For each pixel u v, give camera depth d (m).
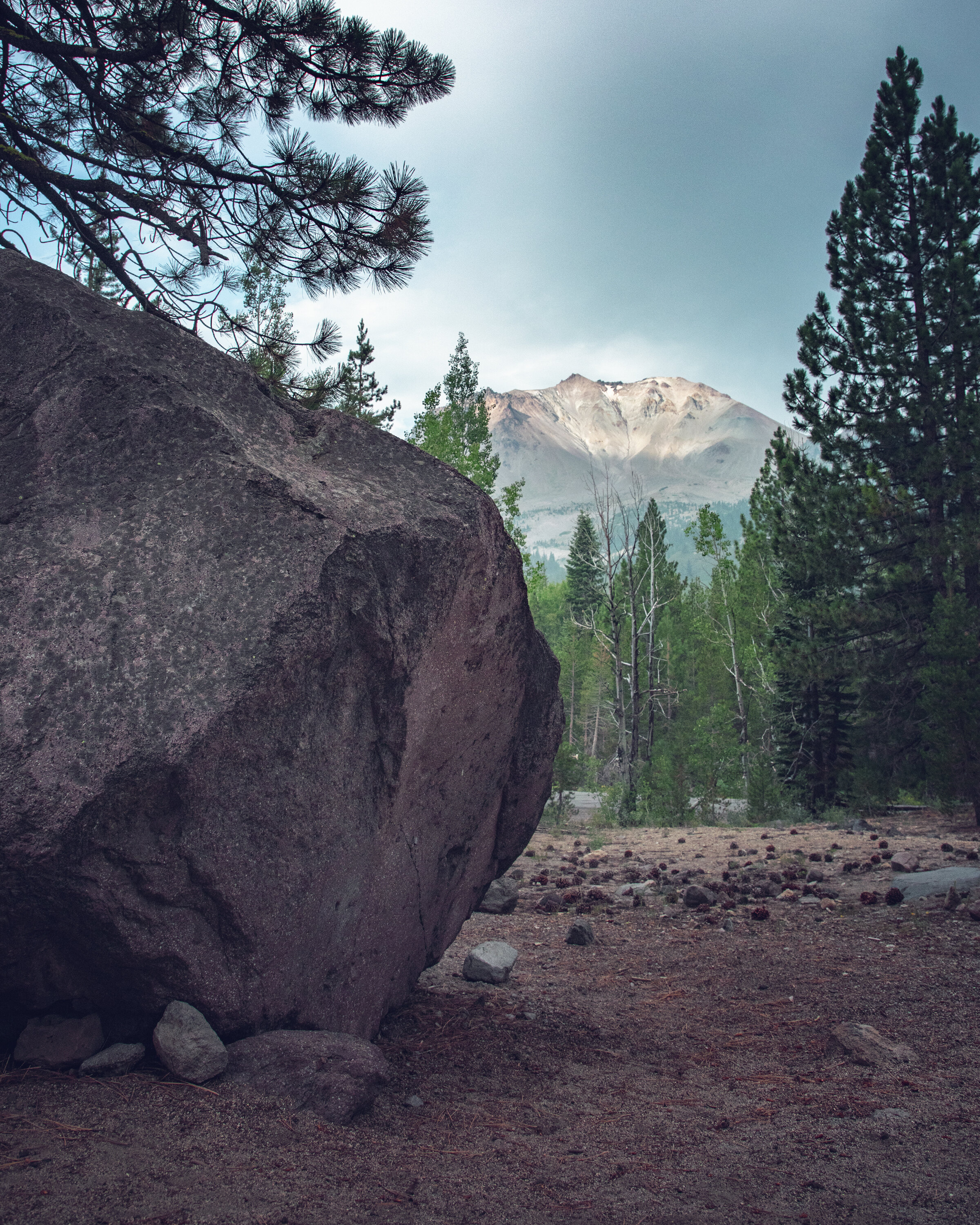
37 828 2.33
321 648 2.87
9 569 2.69
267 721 2.76
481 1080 3.32
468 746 3.99
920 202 20.50
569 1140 2.70
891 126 20.70
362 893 3.37
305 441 3.58
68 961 2.62
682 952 5.95
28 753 2.39
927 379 19.47
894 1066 3.41
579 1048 3.85
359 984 3.46
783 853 11.07
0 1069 2.60
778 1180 2.38
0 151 5.63
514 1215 2.11
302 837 2.93
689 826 18.98
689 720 30.89
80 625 2.62
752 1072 3.49
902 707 20.80
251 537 2.91
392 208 6.54
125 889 2.51
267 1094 2.62
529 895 8.48
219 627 2.72
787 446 22.95
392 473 3.61
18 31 5.85
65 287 3.40
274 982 2.90
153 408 3.09
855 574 20.62
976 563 18.80
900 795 20.34
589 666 44.56
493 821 4.54
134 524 2.87
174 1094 2.53
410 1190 2.21
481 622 3.73
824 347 20.81
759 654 30.97
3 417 3.05
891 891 6.97
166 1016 2.66
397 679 3.27
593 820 19.97
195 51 6.08
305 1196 2.10
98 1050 2.72
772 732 29.64
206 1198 2.01
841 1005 4.43
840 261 20.88
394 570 3.23
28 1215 1.83
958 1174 2.41
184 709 2.56
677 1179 2.38
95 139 6.53
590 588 50.69
